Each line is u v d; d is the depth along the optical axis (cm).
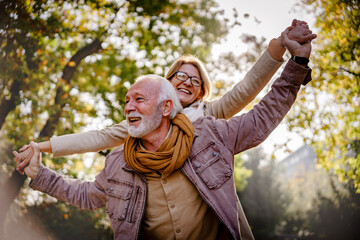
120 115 804
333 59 400
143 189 209
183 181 207
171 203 206
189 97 278
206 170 205
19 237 783
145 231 212
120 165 220
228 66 742
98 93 796
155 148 214
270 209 2156
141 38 775
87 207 231
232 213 199
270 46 228
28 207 938
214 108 262
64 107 733
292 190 2394
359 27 338
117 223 210
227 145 210
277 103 205
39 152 232
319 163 471
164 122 214
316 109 449
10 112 650
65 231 984
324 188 1736
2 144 656
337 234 1091
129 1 693
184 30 827
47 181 229
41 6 482
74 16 622
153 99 208
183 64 287
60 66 712
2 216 648
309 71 204
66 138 244
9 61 475
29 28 468
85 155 791
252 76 236
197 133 214
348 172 438
